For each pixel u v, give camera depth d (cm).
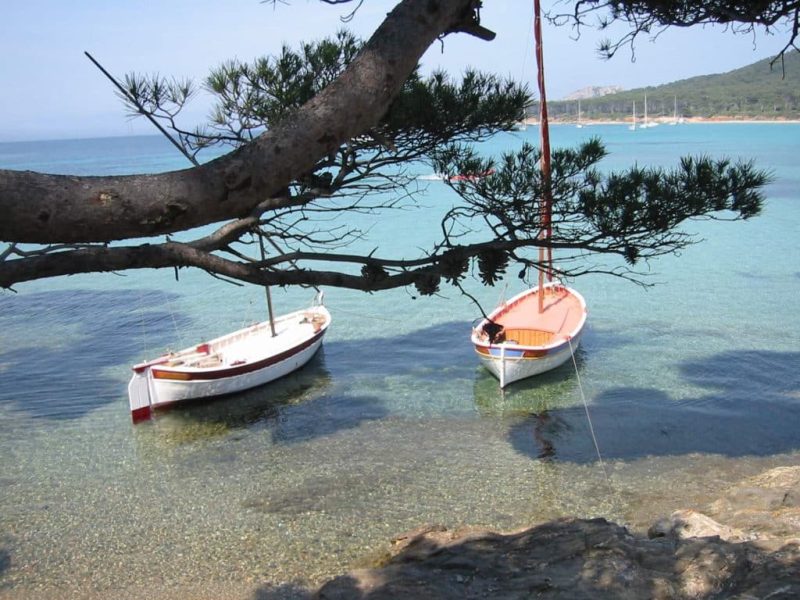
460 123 584
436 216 4003
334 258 319
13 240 181
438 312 2247
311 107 225
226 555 978
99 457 1317
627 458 1244
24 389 1670
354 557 961
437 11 248
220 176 207
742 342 1852
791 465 1188
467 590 707
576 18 598
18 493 1175
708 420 1387
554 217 493
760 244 3172
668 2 582
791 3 539
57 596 896
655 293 2381
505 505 1095
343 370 1769
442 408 1512
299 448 1340
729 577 653
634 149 9119
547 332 1750
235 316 2294
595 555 730
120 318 2294
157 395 1510
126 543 1018
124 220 191
